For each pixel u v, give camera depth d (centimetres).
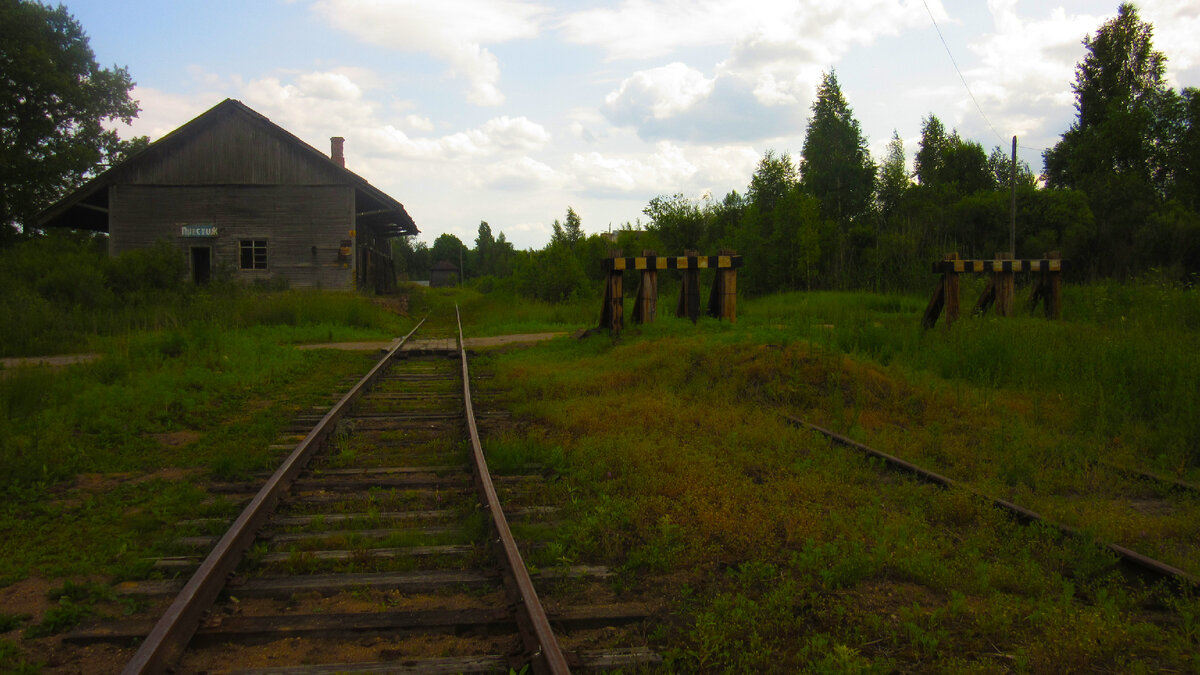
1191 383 852
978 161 6000
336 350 1686
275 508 571
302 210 3083
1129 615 396
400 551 476
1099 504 574
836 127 5356
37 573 462
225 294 2344
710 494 584
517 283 3212
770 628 381
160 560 469
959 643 371
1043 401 945
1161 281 2039
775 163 5797
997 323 1360
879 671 337
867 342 1337
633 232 3362
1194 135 4219
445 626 378
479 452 679
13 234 4012
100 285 2092
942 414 896
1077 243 3388
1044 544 488
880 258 3409
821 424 860
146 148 3038
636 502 573
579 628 388
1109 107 4669
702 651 356
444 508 575
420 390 1163
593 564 471
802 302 2505
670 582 446
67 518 557
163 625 344
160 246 2650
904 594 431
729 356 1099
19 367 1092
